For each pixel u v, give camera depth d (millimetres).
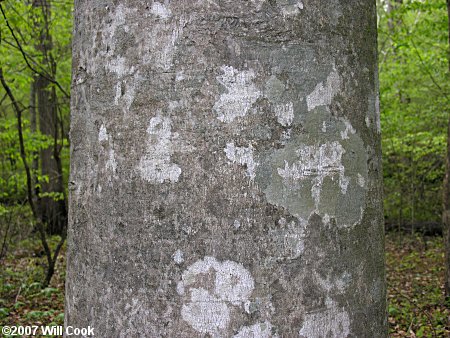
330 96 1250
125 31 1243
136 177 1213
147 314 1188
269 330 1161
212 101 1169
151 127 1200
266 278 1164
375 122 1393
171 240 1174
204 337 1154
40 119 11758
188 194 1168
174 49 1188
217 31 1175
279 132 1185
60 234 12008
